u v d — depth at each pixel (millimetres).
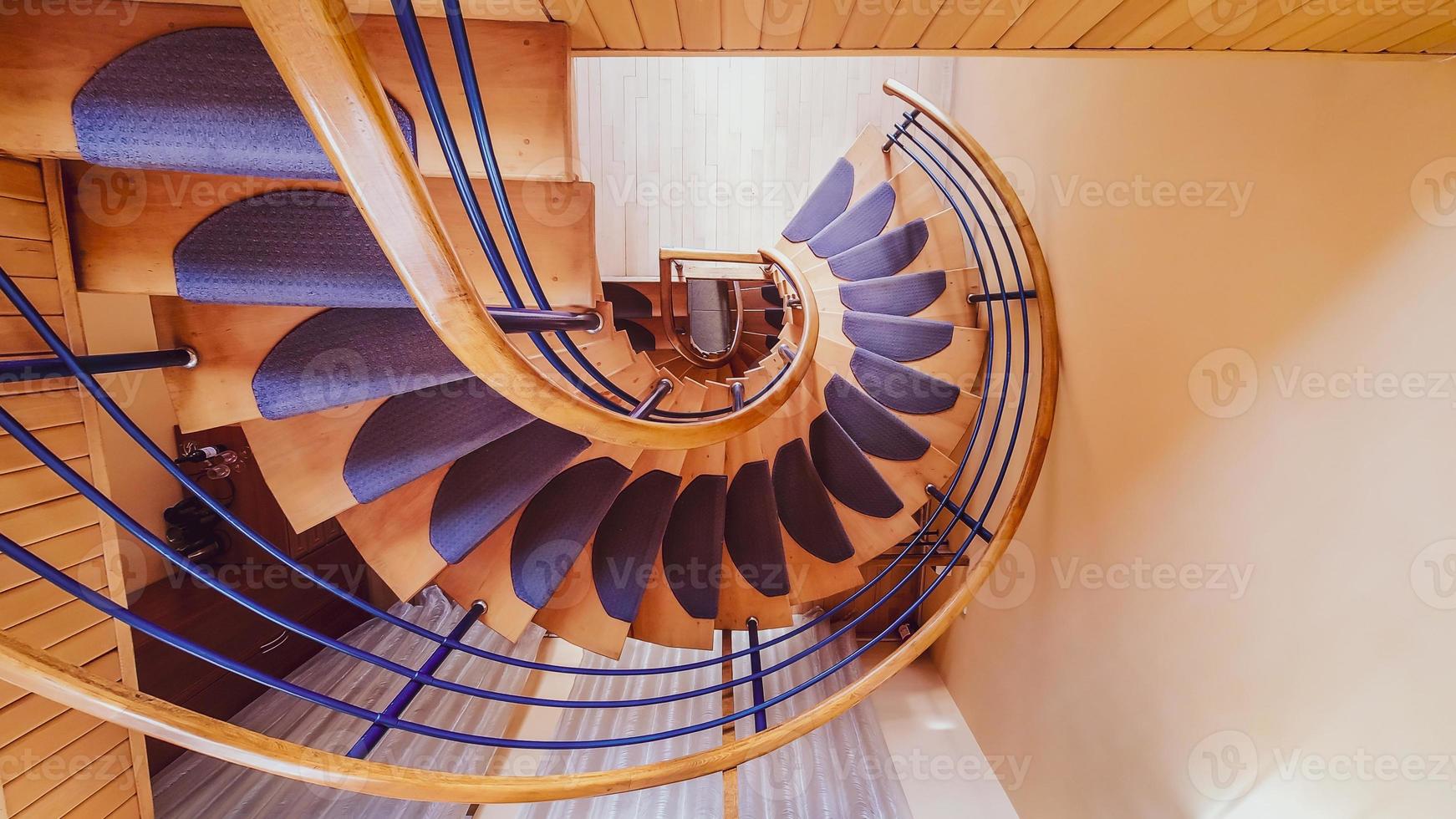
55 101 822
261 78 834
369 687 2414
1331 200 945
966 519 1829
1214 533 1193
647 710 2516
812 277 2650
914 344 2279
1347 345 920
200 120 837
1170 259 1323
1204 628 1220
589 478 1532
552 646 2842
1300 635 1008
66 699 596
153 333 2041
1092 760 1596
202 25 818
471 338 579
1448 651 793
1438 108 789
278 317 1086
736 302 3479
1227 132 1158
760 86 3164
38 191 951
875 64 3084
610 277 3350
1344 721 933
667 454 1646
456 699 2465
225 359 1064
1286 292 1026
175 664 1837
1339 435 936
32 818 1072
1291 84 1016
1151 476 1384
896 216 2539
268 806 1896
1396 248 846
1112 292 1544
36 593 1039
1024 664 1966
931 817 2033
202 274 981
